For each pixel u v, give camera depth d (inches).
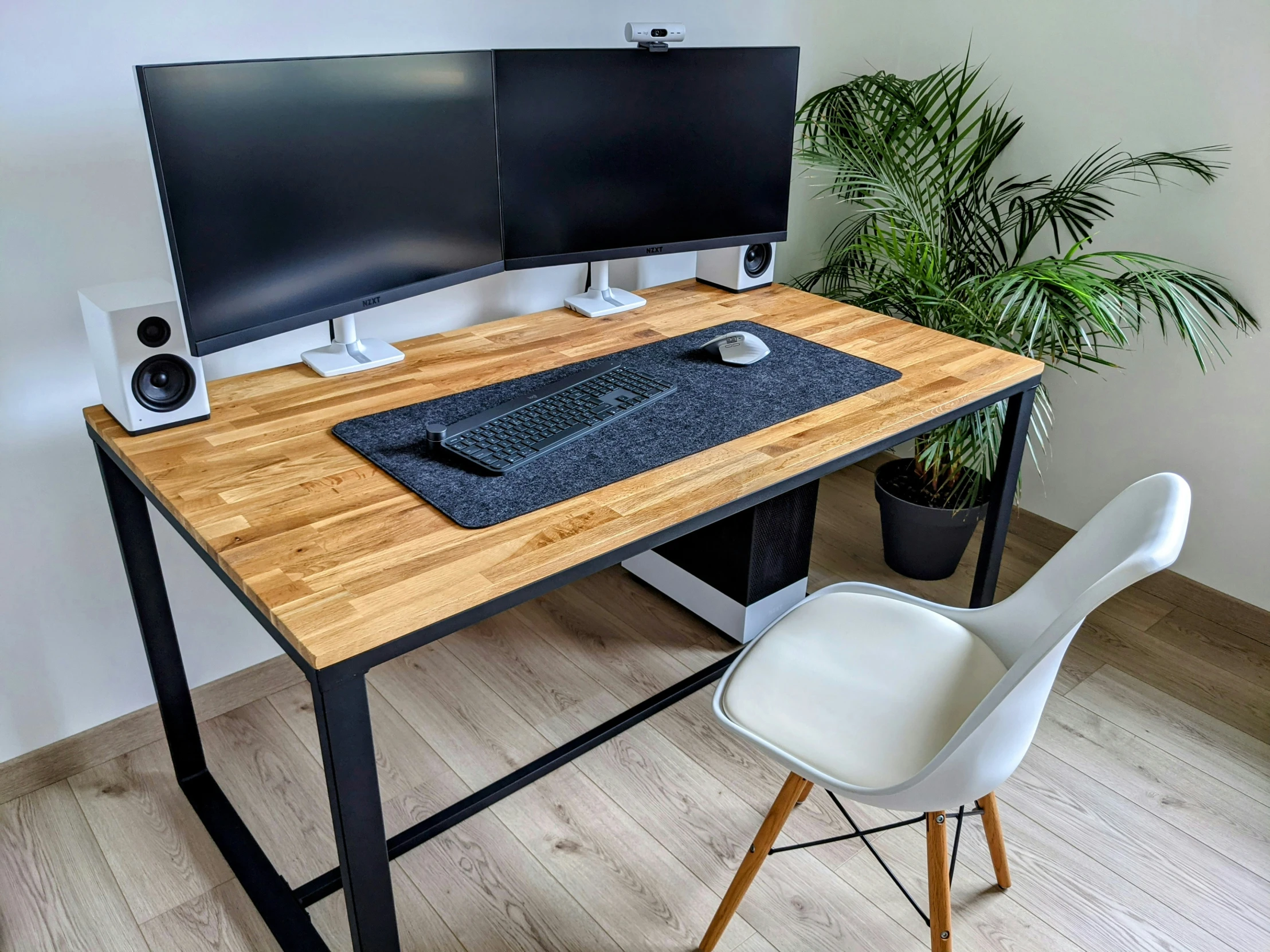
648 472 51.1
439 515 46.8
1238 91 78.7
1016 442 71.7
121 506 58.2
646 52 68.6
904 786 42.9
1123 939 58.5
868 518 105.4
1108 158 88.4
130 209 61.3
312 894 59.2
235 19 61.4
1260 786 70.3
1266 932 59.1
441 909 59.8
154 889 61.1
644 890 61.4
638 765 71.2
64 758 69.5
